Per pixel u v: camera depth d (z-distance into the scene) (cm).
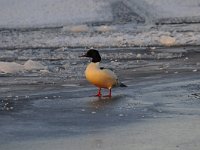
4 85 1864
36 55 3014
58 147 1052
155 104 1484
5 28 5888
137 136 1132
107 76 1591
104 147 1051
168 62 2570
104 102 1520
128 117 1318
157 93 1661
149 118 1305
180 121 1268
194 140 1091
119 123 1255
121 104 1488
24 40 4081
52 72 2209
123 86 1681
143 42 3669
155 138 1112
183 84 1834
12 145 1067
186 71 2194
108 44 3628
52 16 6675
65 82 1923
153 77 2025
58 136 1137
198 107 1438
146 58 2772
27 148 1045
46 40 4006
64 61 2667
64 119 1300
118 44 3609
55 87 1809
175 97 1590
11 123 1257
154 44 3569
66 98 1590
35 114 1359
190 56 2845
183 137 1117
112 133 1160
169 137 1119
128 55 2917
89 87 1800
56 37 4209
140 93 1666
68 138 1120
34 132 1171
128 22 6291
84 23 6347
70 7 6906
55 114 1359
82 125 1238
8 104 1492
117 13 6812
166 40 3581
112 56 2873
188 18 6738
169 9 7175
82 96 1627
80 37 4116
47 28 5647
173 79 1962
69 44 3706
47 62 2627
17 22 6425
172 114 1348
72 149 1038
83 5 6944
